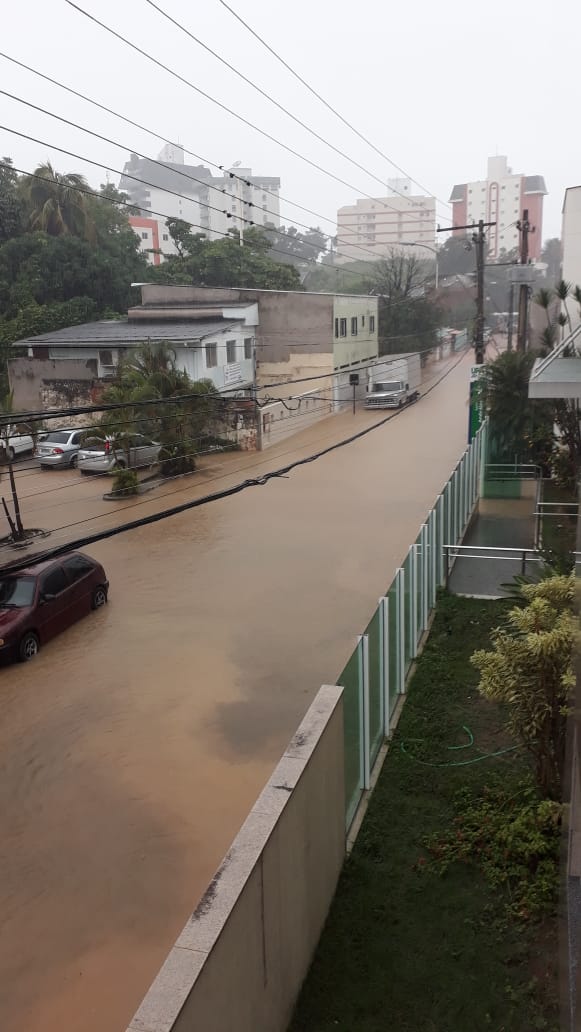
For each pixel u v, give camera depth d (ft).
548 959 19.16
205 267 161.17
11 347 121.08
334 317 133.28
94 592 49.73
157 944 22.22
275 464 98.48
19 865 25.80
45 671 41.11
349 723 24.86
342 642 43.04
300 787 18.12
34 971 21.35
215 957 13.00
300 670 39.81
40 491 83.71
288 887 17.35
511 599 39.37
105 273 137.69
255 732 33.94
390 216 447.42
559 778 24.70
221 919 13.43
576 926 14.33
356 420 133.28
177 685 38.63
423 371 194.08
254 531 67.05
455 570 48.21
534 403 77.25
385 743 30.07
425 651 37.99
